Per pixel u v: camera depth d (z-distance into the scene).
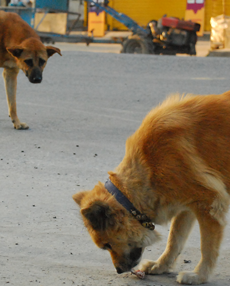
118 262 6.33
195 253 7.45
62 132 15.77
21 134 15.27
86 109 20.19
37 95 23.22
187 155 6.25
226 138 6.47
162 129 6.43
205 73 28.41
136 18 63.50
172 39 35.19
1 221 8.18
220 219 6.29
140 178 6.35
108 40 43.41
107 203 5.96
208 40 57.41
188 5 59.78
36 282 5.95
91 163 12.20
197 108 6.66
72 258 6.90
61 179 10.80
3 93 23.53
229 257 7.26
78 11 56.31
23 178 10.77
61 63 31.44
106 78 27.50
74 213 8.71
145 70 29.42
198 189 6.20
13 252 6.94
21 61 15.27
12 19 15.96
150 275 6.80
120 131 16.16
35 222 8.22
